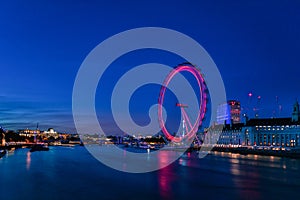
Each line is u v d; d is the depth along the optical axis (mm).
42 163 142000
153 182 85688
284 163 138250
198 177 94562
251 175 98562
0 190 74562
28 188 77062
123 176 97938
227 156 186250
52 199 65438
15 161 151625
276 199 65188
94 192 72125
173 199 65375
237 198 66000
